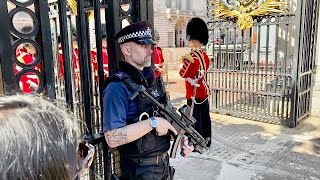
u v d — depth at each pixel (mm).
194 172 4445
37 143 576
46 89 1507
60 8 1665
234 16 6738
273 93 6531
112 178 2037
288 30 6582
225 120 7055
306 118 6898
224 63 7305
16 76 1422
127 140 1932
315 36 6652
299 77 6176
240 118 7160
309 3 6176
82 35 1810
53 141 601
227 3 6766
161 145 2109
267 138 5816
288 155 5004
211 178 4266
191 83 4727
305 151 5156
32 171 555
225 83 7316
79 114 2799
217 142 5660
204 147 2518
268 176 4301
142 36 1973
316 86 6867
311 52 6633
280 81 6445
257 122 6824
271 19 6301
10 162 542
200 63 4719
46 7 1475
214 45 7414
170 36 26375
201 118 4867
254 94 6855
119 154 2123
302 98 6594
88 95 1876
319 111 6902
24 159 553
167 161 2248
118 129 1917
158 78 2223
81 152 958
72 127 668
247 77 7086
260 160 4832
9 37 1384
